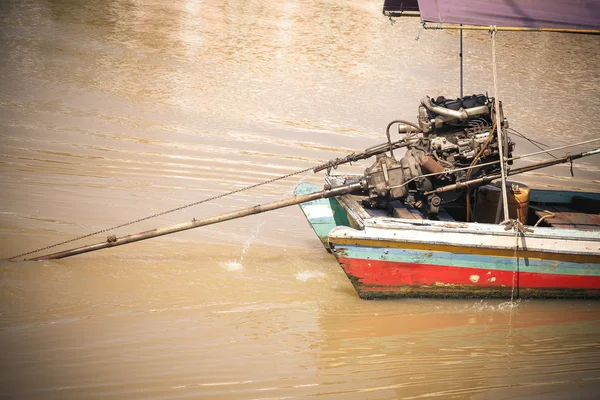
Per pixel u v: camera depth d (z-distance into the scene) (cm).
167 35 7344
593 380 2292
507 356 2425
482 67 7081
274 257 3161
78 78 5888
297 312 2672
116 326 2472
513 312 2752
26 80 5712
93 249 2884
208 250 3181
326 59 6956
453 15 2773
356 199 3153
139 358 2277
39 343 2323
